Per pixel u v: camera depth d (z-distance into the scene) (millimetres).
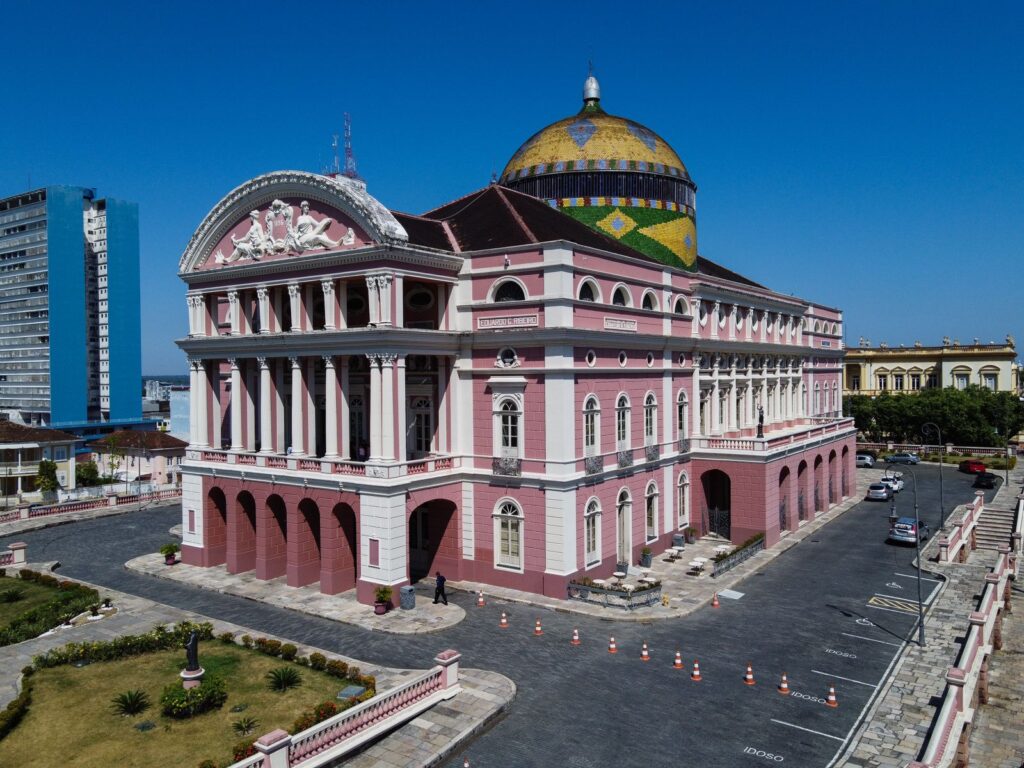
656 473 45719
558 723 25578
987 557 46438
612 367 41219
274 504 41656
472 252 40312
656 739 24500
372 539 36750
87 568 44750
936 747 21656
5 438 68750
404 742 24016
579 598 37125
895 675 29172
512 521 39406
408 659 30484
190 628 32469
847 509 61062
